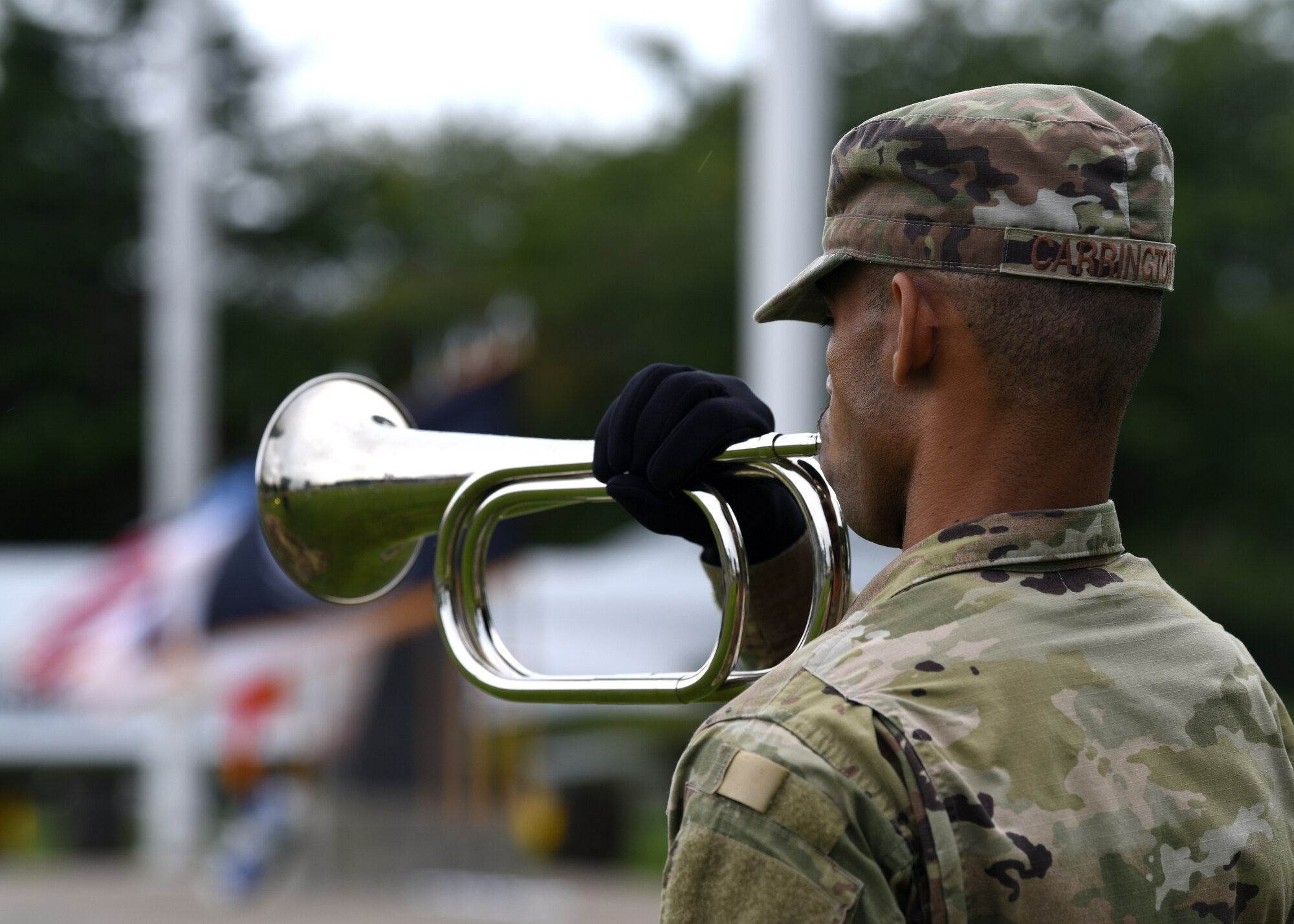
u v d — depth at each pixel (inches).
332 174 1309.1
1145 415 893.2
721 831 58.7
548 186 1136.8
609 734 584.4
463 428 369.4
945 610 63.1
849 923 57.1
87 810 633.0
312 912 397.1
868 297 67.9
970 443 65.2
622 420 81.0
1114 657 63.9
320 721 430.6
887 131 65.6
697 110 1082.1
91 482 1210.0
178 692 439.5
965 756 59.4
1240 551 924.6
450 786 426.9
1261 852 64.2
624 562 470.0
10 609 475.5
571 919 389.7
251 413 1238.9
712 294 996.6
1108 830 60.1
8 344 1193.4
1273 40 941.2
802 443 77.9
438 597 90.6
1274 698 70.8
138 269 1231.5
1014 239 63.1
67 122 1223.5
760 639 88.7
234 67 1286.9
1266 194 894.4
